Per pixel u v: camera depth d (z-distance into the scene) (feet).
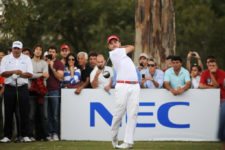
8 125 112.88
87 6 289.74
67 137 116.37
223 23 297.74
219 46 292.61
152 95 115.44
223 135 60.59
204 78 116.37
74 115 116.16
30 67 112.78
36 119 115.55
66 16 283.59
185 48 287.69
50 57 116.37
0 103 118.11
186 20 296.10
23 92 112.37
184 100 115.24
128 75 101.91
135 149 102.01
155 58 146.51
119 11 290.56
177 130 115.44
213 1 317.42
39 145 107.34
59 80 116.26
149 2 146.92
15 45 111.96
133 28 287.89
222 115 60.70
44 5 277.03
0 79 116.67
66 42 291.99
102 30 287.89
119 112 102.47
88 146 105.91
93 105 115.85
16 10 181.68
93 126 115.96
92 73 116.57
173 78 115.44
